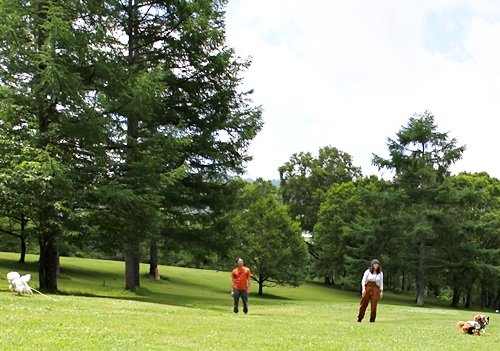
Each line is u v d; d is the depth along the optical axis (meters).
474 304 59.50
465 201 40.91
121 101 19.33
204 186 27.16
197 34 23.03
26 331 7.09
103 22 19.77
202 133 25.81
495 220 40.03
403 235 41.88
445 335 11.20
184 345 7.09
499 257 44.38
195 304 20.55
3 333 6.79
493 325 16.45
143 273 39.03
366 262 42.19
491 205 49.38
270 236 39.97
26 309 9.95
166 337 7.76
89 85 19.31
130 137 20.38
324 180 64.06
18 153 16.72
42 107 17.83
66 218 17.39
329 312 19.69
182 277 41.09
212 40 23.62
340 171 63.62
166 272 42.91
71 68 18.20
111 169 20.27
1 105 16.70
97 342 6.72
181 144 21.70
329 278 65.19
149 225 20.05
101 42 19.25
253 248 39.28
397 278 56.09
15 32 16.97
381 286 14.08
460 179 52.34
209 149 25.92
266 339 8.30
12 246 47.94
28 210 16.73
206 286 37.75
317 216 59.72
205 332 8.70
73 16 18.44
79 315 9.78
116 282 31.16
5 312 9.14
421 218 39.69
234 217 30.81
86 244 19.53
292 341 8.27
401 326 13.08
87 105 17.81
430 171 40.25
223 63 24.09
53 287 19.11
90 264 39.94
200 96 25.55
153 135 22.78
